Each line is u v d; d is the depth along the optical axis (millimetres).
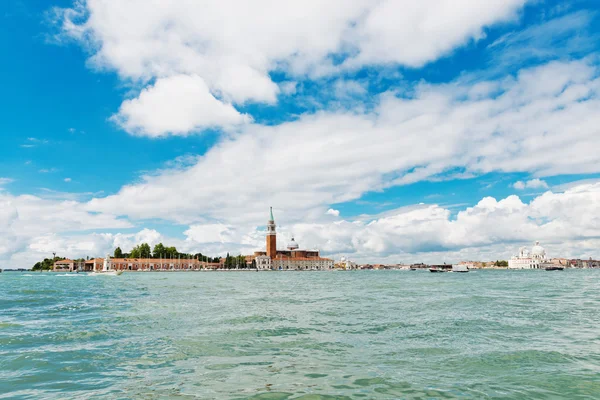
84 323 24469
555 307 32531
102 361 15055
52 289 66125
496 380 12453
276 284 86625
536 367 13922
